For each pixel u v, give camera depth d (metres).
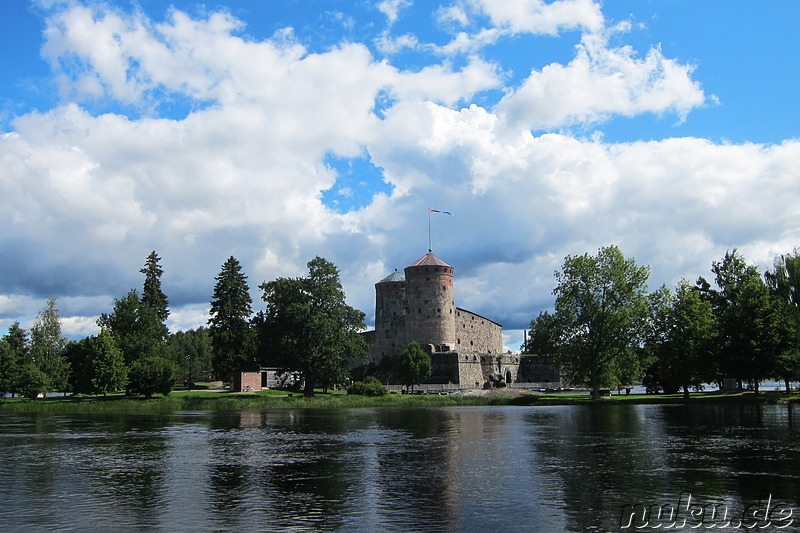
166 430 47.66
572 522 18.20
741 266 97.50
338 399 86.31
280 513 19.47
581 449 33.31
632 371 86.88
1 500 21.66
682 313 77.75
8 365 87.88
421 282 141.38
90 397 92.94
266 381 118.81
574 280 86.19
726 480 23.97
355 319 96.25
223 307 100.31
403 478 25.16
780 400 73.44
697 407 68.12
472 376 134.88
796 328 67.31
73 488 23.70
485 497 21.44
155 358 89.81
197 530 17.70
